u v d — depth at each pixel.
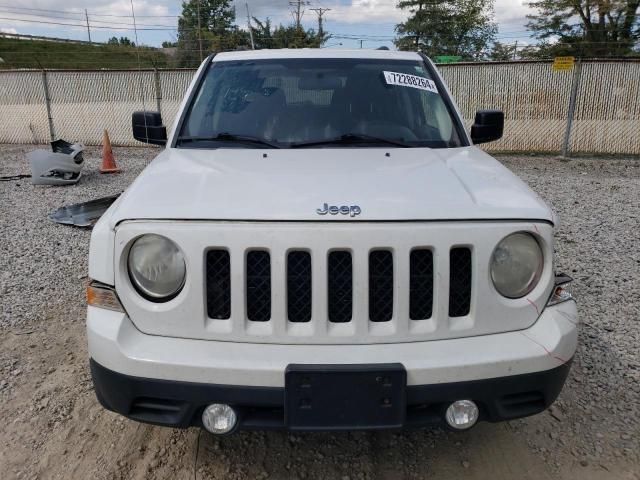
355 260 2.01
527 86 13.66
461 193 2.24
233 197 2.17
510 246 2.12
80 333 3.86
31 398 3.09
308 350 2.02
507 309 2.12
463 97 14.09
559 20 39.56
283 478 2.51
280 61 3.60
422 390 2.00
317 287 2.01
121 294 2.11
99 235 2.22
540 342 2.11
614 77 13.17
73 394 3.13
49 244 5.89
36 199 8.23
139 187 2.38
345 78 3.46
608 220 6.90
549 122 13.78
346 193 2.19
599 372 3.31
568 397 3.07
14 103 15.66
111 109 15.31
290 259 2.04
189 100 3.36
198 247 2.02
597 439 2.74
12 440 2.74
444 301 2.06
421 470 2.55
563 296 2.28
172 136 3.18
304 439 2.76
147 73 15.10
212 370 1.98
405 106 3.32
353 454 2.66
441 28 48.03
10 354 3.56
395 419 2.00
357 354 2.01
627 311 4.15
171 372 2.00
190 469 2.56
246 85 3.43
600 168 11.91
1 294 4.52
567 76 13.38
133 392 2.05
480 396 2.05
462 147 3.12
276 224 2.02
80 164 9.72
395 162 2.67
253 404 2.00
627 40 36.44
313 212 2.04
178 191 2.27
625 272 4.97
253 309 2.07
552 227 2.17
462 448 2.70
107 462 2.60
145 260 2.08
